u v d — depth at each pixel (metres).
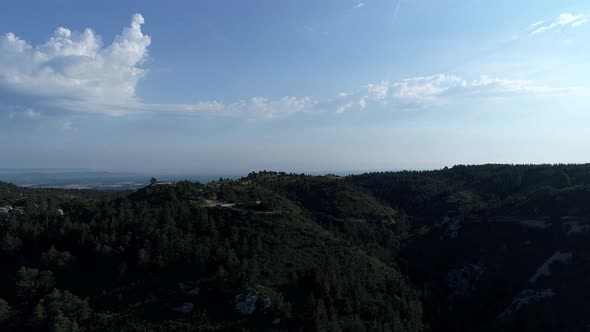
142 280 86.62
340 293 84.75
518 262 99.44
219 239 98.31
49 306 76.50
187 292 83.06
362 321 79.94
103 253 91.81
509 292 93.75
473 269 107.25
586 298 77.69
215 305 80.19
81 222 105.69
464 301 99.69
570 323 74.50
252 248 94.75
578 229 97.50
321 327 73.56
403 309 88.38
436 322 92.00
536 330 77.12
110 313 78.56
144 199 124.88
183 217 106.31
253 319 76.44
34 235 98.44
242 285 82.00
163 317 77.19
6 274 90.94
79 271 90.62
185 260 91.12
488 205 138.12
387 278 99.44
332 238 111.50
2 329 75.31
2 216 113.75
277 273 88.75
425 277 115.12
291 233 106.62
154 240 94.31
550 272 90.31
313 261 95.88
